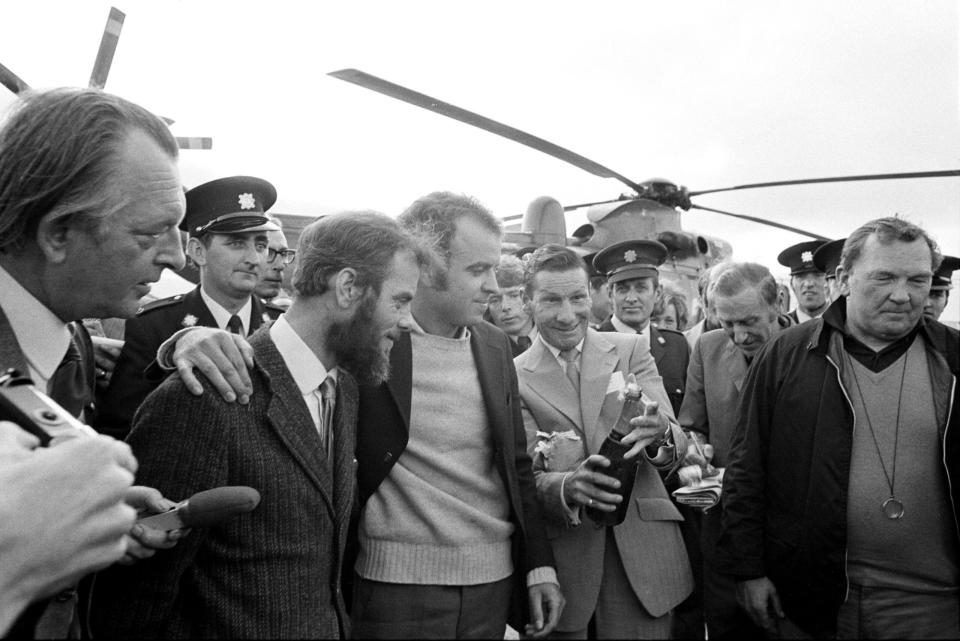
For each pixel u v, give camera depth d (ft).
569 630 6.91
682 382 10.90
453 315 6.37
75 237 3.44
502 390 6.53
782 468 7.36
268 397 4.57
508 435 6.42
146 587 4.04
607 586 7.22
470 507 6.09
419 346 6.34
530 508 6.61
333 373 5.22
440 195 6.52
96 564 2.04
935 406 6.86
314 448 4.67
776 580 7.35
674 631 7.92
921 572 6.75
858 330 7.25
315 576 4.56
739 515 7.63
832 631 6.95
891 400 6.98
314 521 4.60
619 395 6.72
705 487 7.31
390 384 6.02
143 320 8.41
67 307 3.67
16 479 1.96
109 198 3.42
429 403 6.19
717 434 9.45
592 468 6.47
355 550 6.15
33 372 3.62
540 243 25.57
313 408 5.02
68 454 2.04
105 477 2.04
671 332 11.84
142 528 3.19
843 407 7.07
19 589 1.92
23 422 2.23
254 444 4.38
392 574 5.83
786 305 14.02
